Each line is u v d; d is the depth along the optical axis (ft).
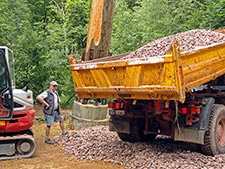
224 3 42.60
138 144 25.12
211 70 20.79
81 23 59.47
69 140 28.07
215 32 23.97
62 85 58.85
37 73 58.65
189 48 20.62
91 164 21.53
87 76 22.57
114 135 28.22
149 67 18.72
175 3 51.90
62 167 21.01
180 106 20.86
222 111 21.53
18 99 24.09
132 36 54.60
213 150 20.93
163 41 23.30
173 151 22.49
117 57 25.70
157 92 18.52
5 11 51.57
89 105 33.45
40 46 56.80
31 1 65.57
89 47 32.07
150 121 23.44
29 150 23.84
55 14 66.74
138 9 57.93
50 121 28.48
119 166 20.86
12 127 23.67
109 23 32.22
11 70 27.43
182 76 17.66
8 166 21.52
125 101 22.91
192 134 20.76
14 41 54.70
